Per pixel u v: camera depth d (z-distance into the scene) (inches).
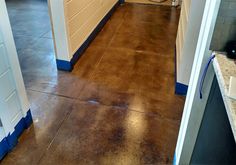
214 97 43.8
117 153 66.2
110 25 147.0
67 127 74.3
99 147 67.9
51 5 86.6
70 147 67.7
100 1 131.6
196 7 71.7
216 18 36.7
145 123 76.1
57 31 92.5
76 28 103.3
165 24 148.6
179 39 104.0
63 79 96.9
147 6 178.5
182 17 103.4
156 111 81.1
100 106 83.0
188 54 79.9
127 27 144.5
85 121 76.7
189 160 55.7
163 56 114.1
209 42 39.1
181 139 55.1
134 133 72.6
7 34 57.7
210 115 46.3
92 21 123.8
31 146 67.7
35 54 114.7
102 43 125.3
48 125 74.9
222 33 37.7
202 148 51.9
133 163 63.5
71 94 88.5
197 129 49.4
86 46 119.3
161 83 95.3
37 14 164.1
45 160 64.0
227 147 46.4
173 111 81.1
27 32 137.3
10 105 63.5
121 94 88.9
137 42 126.9
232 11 35.6
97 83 94.7
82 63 107.7
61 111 80.5
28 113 72.5
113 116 78.7
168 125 75.4
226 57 38.3
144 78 98.1
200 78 43.0
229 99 30.8
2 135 62.1
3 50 57.6
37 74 99.7
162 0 188.9
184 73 84.0
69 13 93.2
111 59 111.0
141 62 109.0
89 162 63.7
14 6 179.0
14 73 62.4
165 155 65.8
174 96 88.1
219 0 35.1
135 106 83.2
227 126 44.5
